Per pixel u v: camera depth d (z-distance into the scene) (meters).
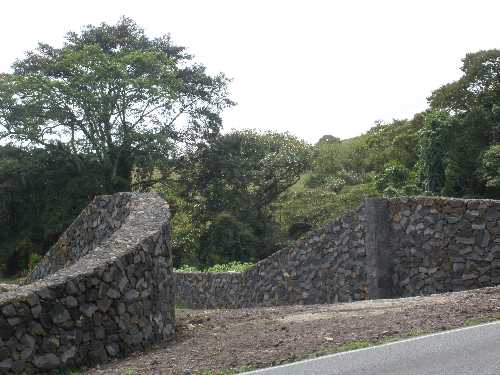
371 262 15.33
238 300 20.22
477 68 42.78
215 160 47.84
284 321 11.09
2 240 45.59
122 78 41.53
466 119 40.25
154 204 13.16
